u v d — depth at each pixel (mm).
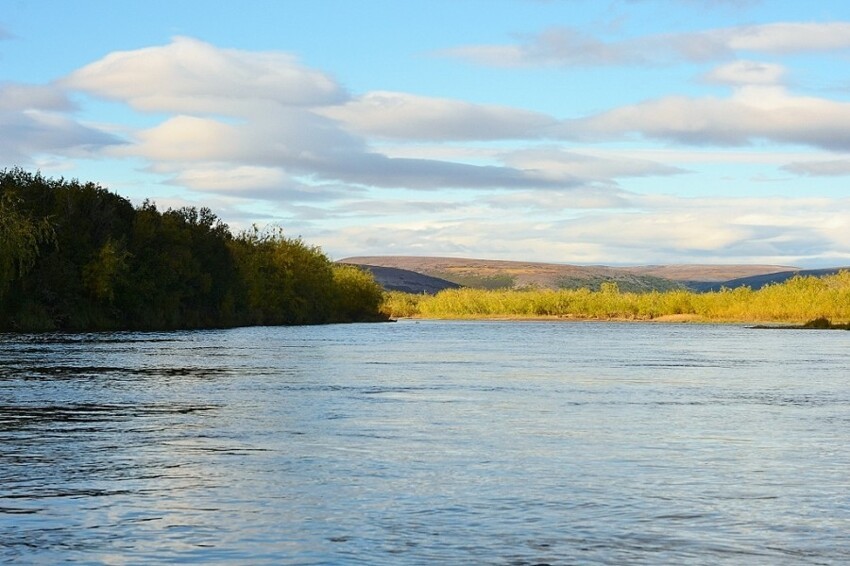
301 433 25703
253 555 13422
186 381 43062
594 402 35406
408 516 15773
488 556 13430
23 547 13727
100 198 128125
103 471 19688
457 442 24219
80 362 54562
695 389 42250
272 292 170375
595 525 15273
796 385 45094
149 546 13836
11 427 26641
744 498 17438
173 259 132750
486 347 89062
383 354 71625
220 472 19641
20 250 99688
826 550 13914
